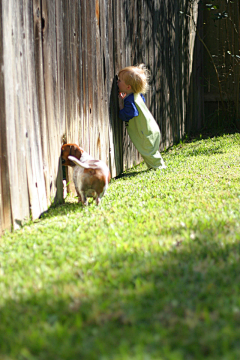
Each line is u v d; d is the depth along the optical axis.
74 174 3.58
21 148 3.15
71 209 3.55
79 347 1.45
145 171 5.34
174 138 7.36
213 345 1.41
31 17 3.25
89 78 4.40
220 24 8.23
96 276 2.04
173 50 7.20
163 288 1.83
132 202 3.56
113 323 1.61
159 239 2.50
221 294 1.75
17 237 2.86
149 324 1.58
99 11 4.59
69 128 3.99
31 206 3.32
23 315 1.73
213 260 2.10
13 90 3.01
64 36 3.82
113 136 5.17
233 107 8.26
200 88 8.51
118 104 5.34
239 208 3.08
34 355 1.46
